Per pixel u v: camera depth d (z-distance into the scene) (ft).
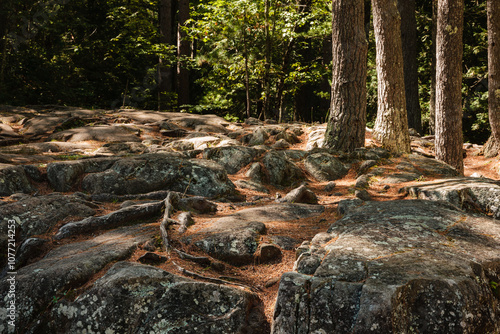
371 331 8.30
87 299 10.08
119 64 64.75
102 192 18.66
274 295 10.81
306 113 77.97
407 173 23.61
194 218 15.39
